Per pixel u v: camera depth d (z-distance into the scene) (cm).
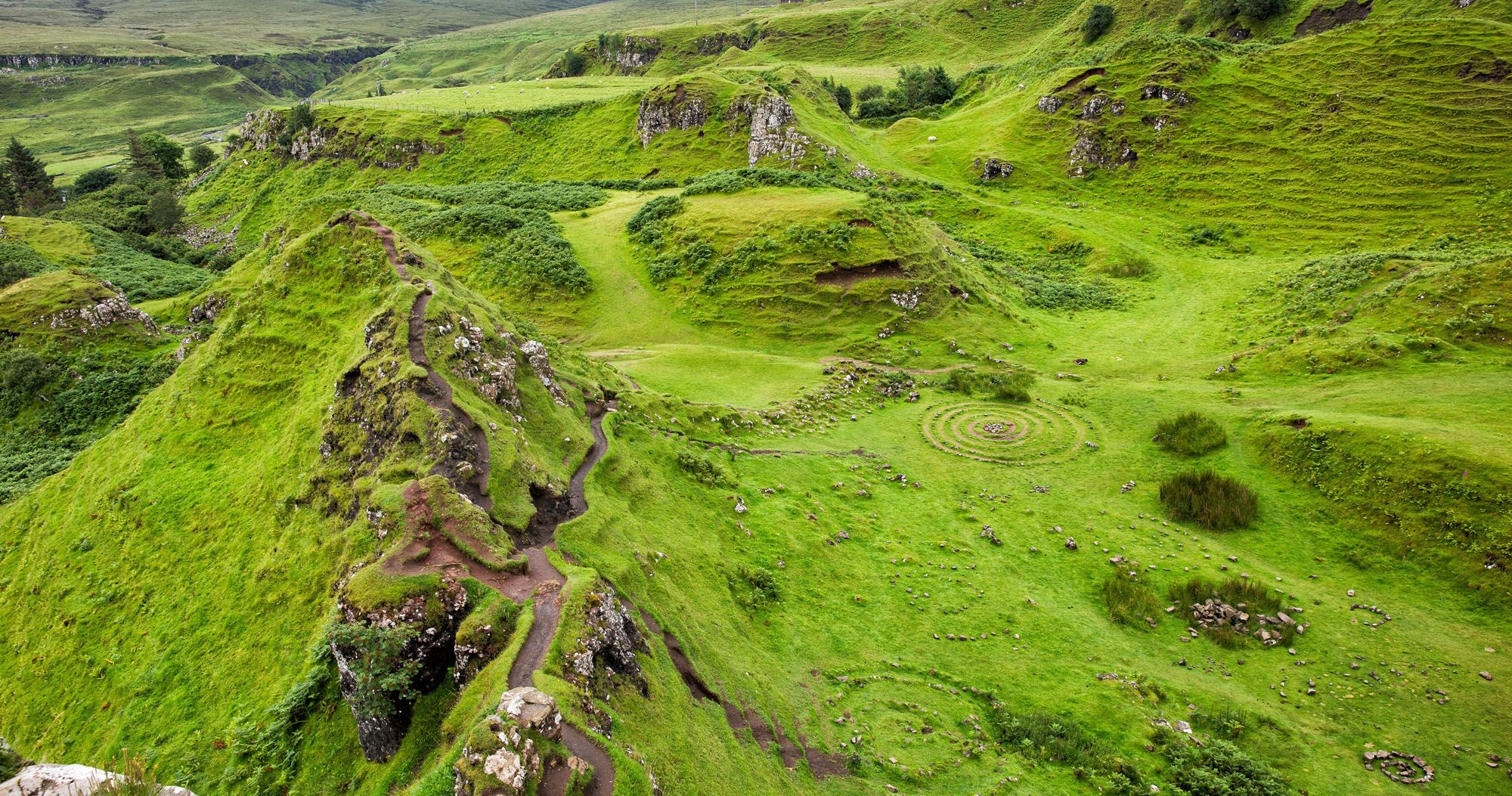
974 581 3750
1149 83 10538
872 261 6994
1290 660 3238
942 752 2681
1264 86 10025
